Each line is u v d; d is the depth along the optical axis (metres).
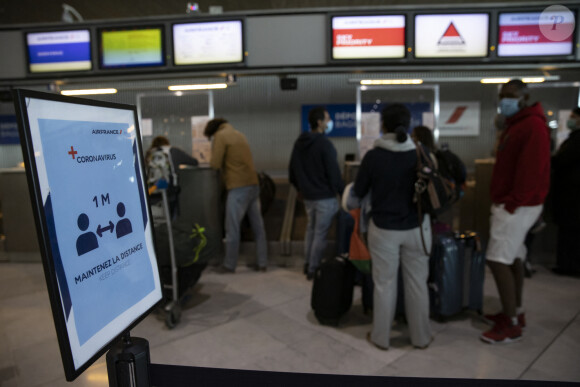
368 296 3.23
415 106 5.85
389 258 2.56
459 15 4.74
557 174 4.14
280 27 5.01
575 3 4.58
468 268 3.09
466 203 4.84
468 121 5.84
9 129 6.43
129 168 1.23
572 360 2.49
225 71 5.12
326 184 3.93
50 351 2.58
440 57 4.83
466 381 1.27
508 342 2.72
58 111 0.95
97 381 1.76
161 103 6.12
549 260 4.59
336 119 5.97
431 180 2.40
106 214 1.11
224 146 4.16
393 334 2.92
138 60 5.14
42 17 9.15
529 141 2.57
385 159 2.50
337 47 4.90
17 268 4.70
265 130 6.12
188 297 3.52
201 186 4.52
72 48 5.22
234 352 2.65
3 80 5.43
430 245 2.56
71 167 0.98
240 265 4.74
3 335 2.81
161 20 5.04
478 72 5.61
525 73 5.33
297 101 6.03
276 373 1.26
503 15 4.70
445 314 3.03
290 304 3.49
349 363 2.50
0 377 2.27
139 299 1.22
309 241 4.26
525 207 2.63
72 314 0.95
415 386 1.25
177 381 1.23
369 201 2.67
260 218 4.46
